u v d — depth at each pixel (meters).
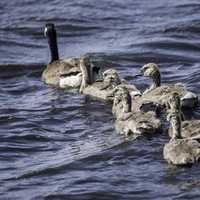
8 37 39.72
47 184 24.12
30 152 26.50
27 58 36.69
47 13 42.81
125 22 41.03
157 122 26.61
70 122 28.75
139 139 26.31
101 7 43.44
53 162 25.50
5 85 33.16
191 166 24.09
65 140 27.22
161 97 28.61
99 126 28.11
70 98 31.11
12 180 24.53
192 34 38.44
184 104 28.73
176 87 29.20
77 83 32.16
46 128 28.31
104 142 26.56
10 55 37.31
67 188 23.73
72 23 41.09
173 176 23.86
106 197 23.11
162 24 40.09
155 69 30.44
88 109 29.80
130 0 44.47
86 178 24.22
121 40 38.25
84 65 32.03
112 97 30.36
